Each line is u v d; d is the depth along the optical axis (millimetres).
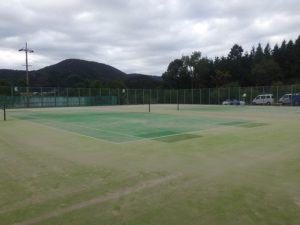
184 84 75000
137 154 6648
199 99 44500
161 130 10914
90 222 3209
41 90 36719
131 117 17484
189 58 74750
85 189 4277
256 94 39250
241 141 8305
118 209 3553
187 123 13586
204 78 72500
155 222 3203
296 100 35750
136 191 4180
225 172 5129
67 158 6305
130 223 3182
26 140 8828
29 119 16531
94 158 6281
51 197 3967
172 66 75625
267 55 78438
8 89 34250
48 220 3262
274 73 68125
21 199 3902
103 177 4867
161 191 4172
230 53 82875
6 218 3320
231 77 70312
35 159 6234
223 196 3953
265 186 4359
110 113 21469
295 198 3857
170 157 6309
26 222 3215
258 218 3271
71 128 11820
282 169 5301
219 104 42281
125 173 5098
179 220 3248
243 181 4613
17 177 4906
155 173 5086
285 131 10445
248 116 18078
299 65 71188
